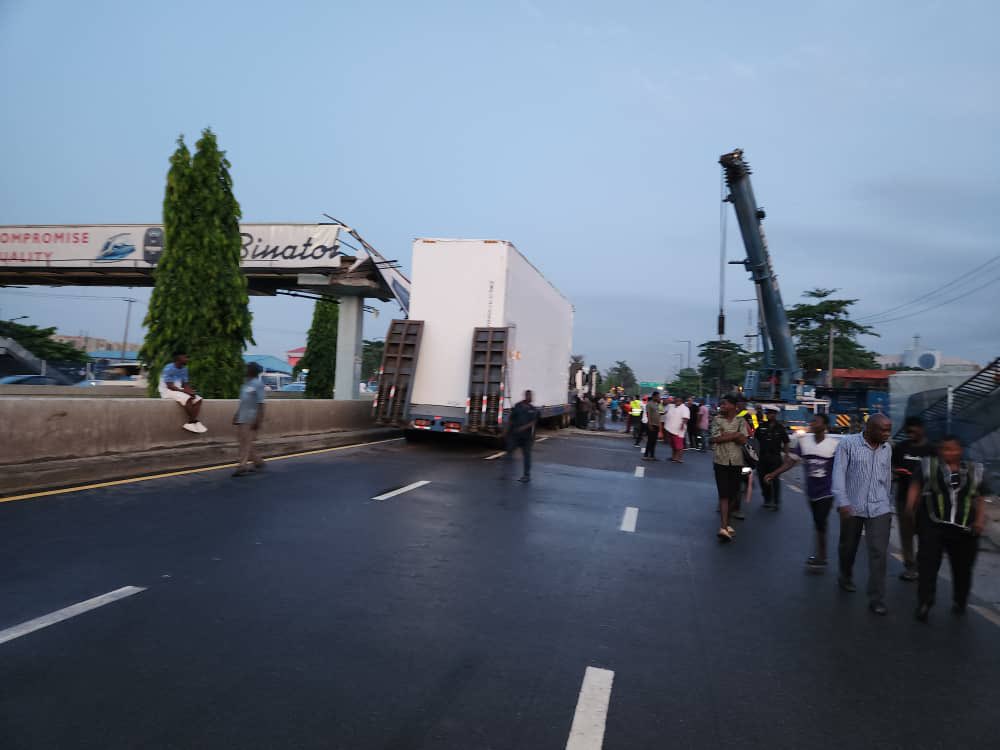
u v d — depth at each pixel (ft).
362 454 50.19
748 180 88.79
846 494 20.80
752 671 14.24
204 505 27.14
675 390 363.15
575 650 14.66
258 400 36.32
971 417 50.24
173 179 59.41
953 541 19.34
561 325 83.61
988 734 11.97
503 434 52.29
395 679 12.47
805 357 209.67
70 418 32.17
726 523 28.73
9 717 10.13
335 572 19.15
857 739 11.49
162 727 10.15
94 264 90.12
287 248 86.38
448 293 53.88
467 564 21.22
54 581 16.63
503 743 10.45
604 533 27.99
